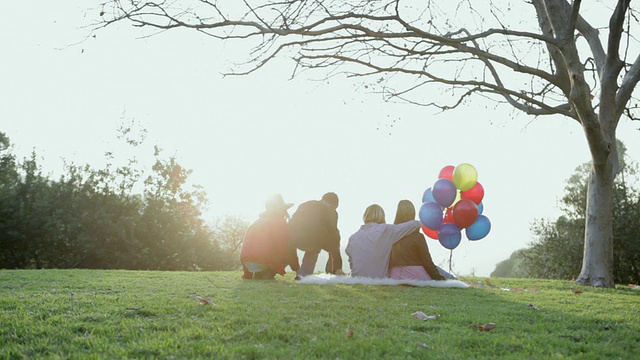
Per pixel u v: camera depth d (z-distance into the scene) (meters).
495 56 10.54
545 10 11.55
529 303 6.66
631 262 19.95
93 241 27.27
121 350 3.52
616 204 20.28
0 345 3.72
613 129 12.17
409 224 8.80
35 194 28.44
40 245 27.64
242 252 9.08
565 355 3.79
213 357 3.39
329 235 9.26
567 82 11.19
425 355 3.58
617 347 4.14
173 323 4.45
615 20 11.37
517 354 3.72
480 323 4.96
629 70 12.42
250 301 5.86
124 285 7.52
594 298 8.14
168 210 29.31
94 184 28.80
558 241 22.11
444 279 8.76
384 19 9.67
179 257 29.22
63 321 4.45
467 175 10.55
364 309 5.52
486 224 10.80
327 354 3.56
